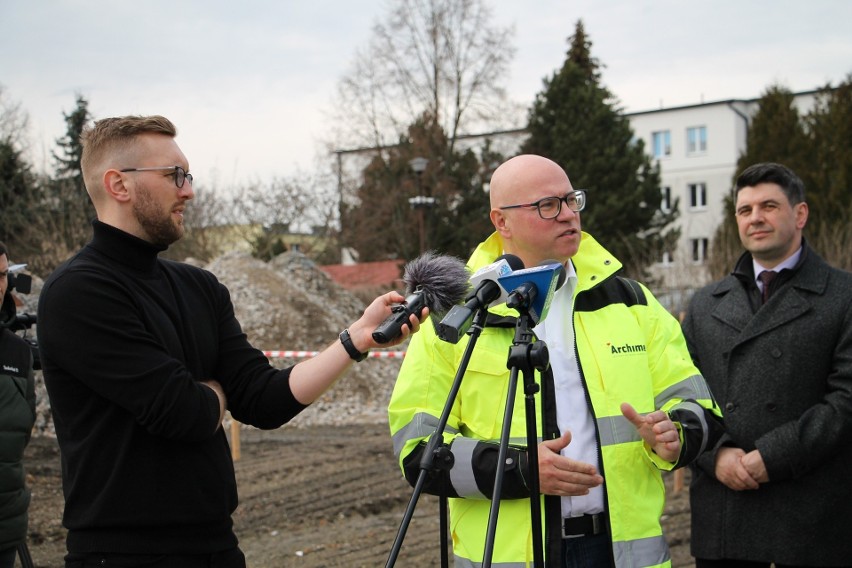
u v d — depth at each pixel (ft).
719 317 11.59
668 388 9.59
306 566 18.34
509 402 7.30
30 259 64.03
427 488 8.61
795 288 11.04
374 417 38.24
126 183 8.02
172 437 7.48
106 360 7.43
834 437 10.28
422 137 102.01
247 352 8.89
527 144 107.96
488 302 7.55
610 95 108.27
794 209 11.27
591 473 8.02
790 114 89.86
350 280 103.76
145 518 7.47
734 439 11.02
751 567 11.24
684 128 150.92
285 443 32.19
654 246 90.99
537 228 9.27
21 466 11.51
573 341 9.25
